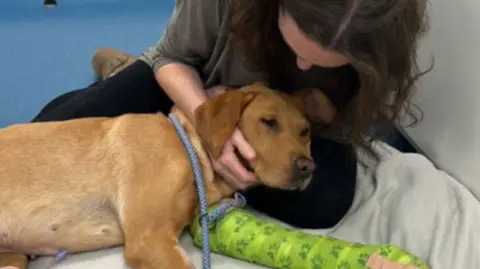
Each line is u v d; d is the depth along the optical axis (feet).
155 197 4.42
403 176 5.40
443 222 4.92
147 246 4.32
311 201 5.02
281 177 4.50
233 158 4.59
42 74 7.69
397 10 3.83
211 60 5.36
